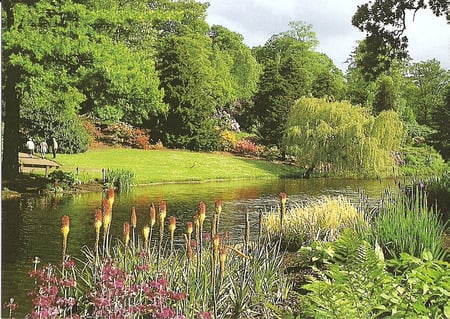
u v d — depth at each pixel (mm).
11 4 15633
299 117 23719
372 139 22266
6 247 8539
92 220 11375
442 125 20938
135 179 19406
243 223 11383
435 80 26703
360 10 15688
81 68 15820
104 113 21234
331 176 23031
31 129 22156
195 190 17953
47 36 15195
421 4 15320
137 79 17078
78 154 23188
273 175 23141
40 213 12164
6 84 16188
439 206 8562
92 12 16109
